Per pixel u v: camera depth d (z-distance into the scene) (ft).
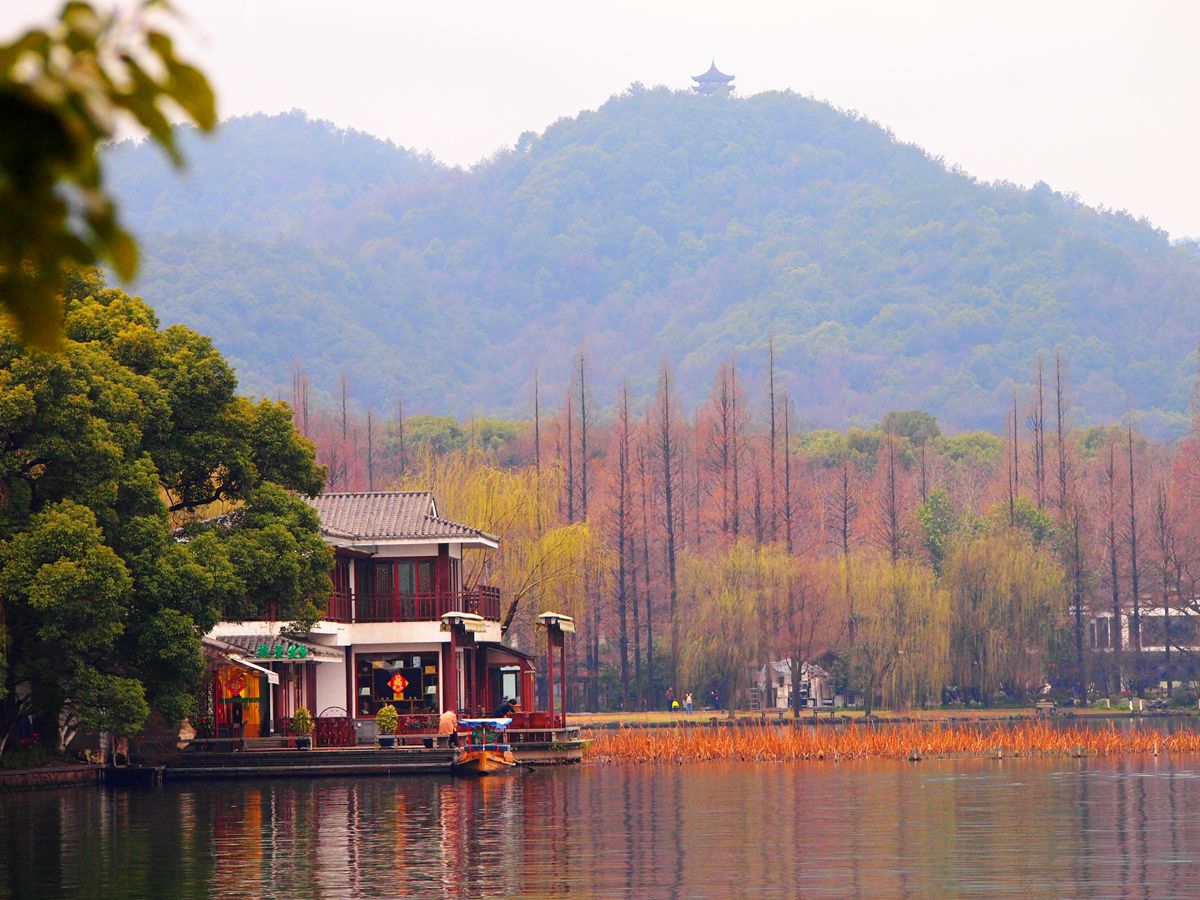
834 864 264.93
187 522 525.34
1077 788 441.27
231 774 499.51
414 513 627.05
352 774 508.12
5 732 460.96
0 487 425.28
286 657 541.75
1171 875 248.32
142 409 468.75
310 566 515.09
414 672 612.70
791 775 512.63
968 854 278.87
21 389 415.64
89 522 423.23
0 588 413.39
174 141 38.45
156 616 446.60
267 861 271.69
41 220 37.50
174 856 279.49
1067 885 237.45
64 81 36.11
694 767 565.12
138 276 39.47
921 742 629.10
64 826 337.52
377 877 249.75
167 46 37.01
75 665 430.61
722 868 259.39
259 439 517.96
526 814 363.15
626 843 298.35
